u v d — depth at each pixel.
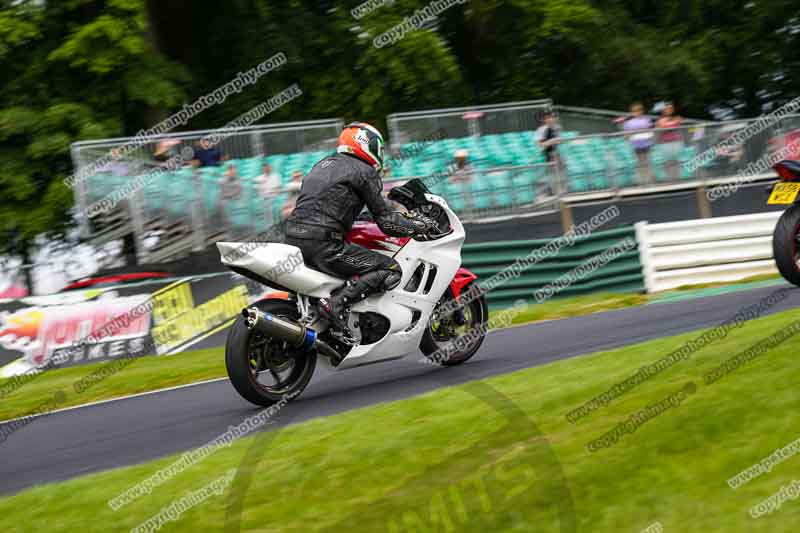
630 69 41.47
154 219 24.64
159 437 11.67
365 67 35.59
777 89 47.91
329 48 37.19
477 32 40.00
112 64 29.61
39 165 30.45
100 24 29.22
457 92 39.19
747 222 24.58
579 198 29.89
